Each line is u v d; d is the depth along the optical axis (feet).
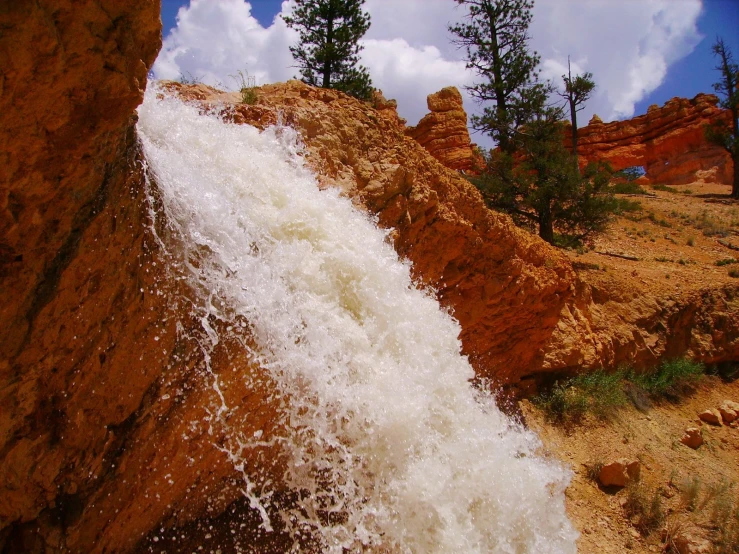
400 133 20.63
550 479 18.90
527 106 60.70
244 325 11.09
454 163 74.64
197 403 10.51
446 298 23.09
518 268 25.23
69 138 7.45
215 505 11.62
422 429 14.15
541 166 52.54
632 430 28.04
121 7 7.44
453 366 17.31
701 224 72.49
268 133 16.17
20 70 6.46
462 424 16.25
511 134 61.62
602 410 28.17
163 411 10.25
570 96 91.71
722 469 27.55
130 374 9.66
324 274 13.79
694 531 21.33
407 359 15.17
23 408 8.19
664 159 116.67
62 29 6.77
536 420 26.53
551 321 28.91
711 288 41.37
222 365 10.68
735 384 39.65
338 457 12.07
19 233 7.48
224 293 10.97
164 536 10.77
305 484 12.03
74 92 7.22
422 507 12.93
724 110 112.98
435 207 20.44
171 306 10.12
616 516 21.53
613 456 24.88
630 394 31.89
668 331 36.81
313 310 12.82
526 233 28.81
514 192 52.60
